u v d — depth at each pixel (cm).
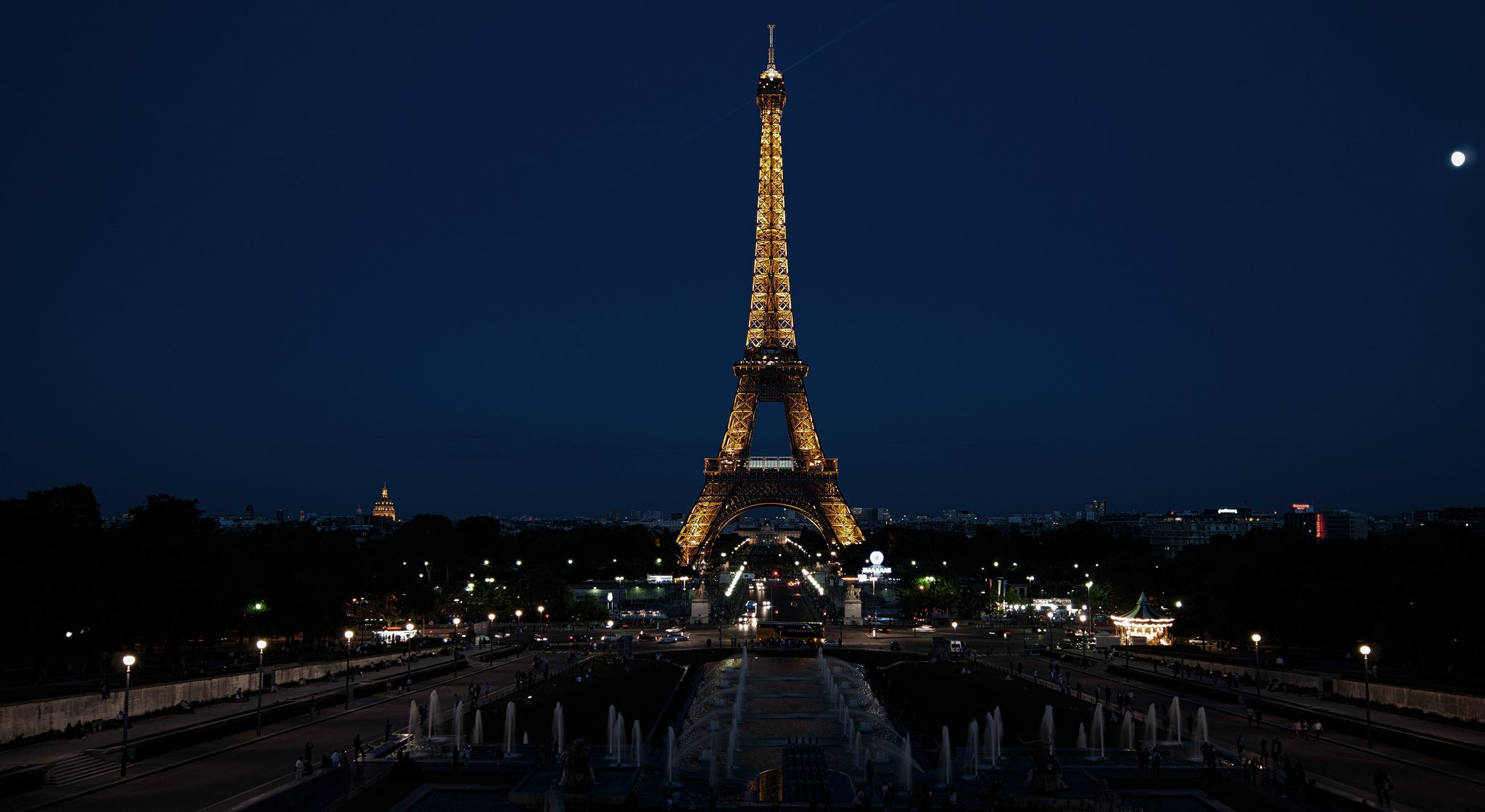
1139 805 11944
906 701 19888
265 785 12262
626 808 11625
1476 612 19262
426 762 13975
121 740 14162
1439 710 16225
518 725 16800
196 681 17750
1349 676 18888
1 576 18800
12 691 15525
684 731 17675
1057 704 18700
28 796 11706
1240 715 17675
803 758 13588
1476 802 11525
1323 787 12188
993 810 11550
